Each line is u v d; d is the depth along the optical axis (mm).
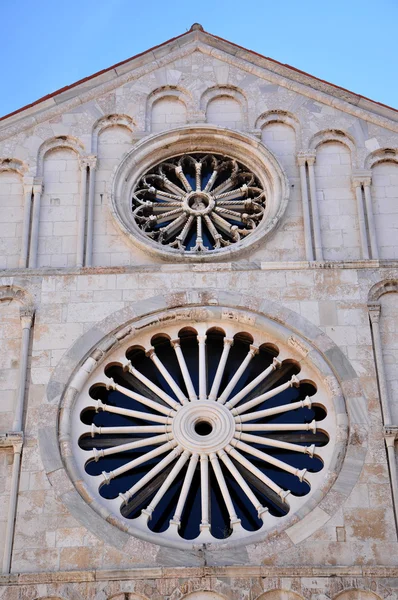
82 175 32188
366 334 29109
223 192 32594
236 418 28203
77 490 26812
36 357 28766
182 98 33844
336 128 33031
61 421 27875
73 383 28438
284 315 29453
